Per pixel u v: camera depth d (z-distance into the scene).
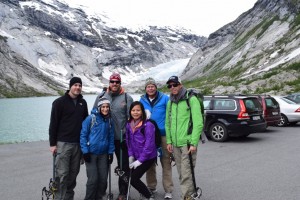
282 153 12.24
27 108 77.94
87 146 6.68
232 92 72.62
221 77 130.88
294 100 22.58
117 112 7.34
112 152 6.97
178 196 7.38
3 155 12.30
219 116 15.70
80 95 6.96
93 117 6.73
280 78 70.44
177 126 6.61
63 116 6.73
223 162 10.86
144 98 7.54
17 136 29.88
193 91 6.70
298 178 8.68
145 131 6.72
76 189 7.98
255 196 7.25
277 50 118.62
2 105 93.75
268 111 18.69
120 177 7.14
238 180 8.59
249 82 78.81
